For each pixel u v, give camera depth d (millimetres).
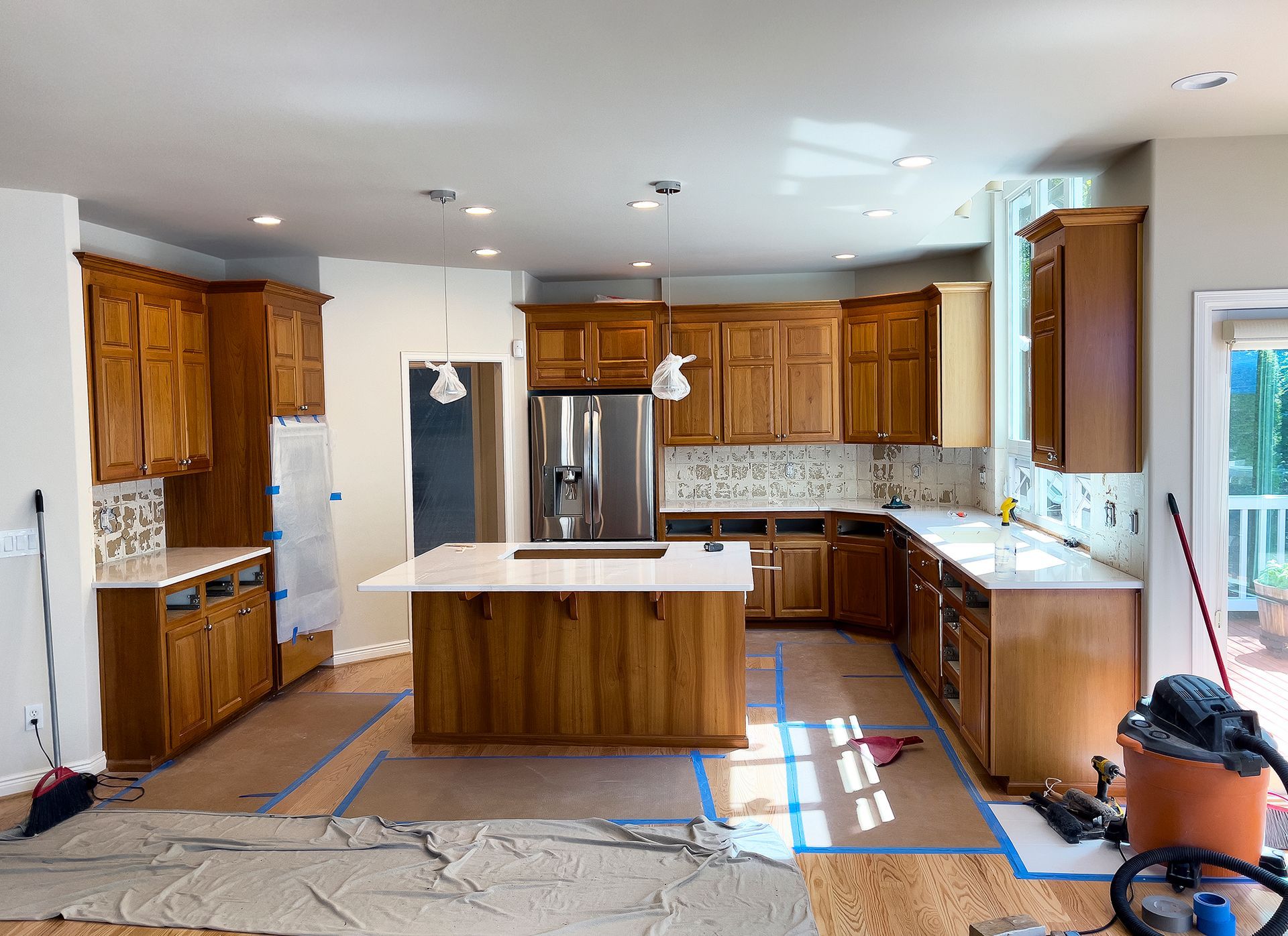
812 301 7035
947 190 4543
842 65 2867
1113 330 3875
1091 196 4449
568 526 7004
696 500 7637
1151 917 2914
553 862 3439
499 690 4773
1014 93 3146
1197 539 3771
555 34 2586
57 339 4270
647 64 2828
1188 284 3742
